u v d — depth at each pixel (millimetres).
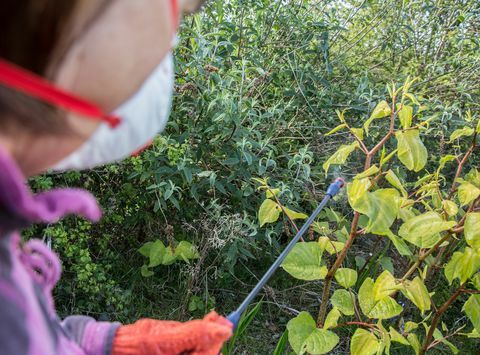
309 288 2816
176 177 2402
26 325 569
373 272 2525
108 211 2396
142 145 810
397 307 1826
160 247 2410
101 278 2260
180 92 2357
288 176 2543
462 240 2469
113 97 600
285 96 2719
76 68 576
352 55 3344
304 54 2928
